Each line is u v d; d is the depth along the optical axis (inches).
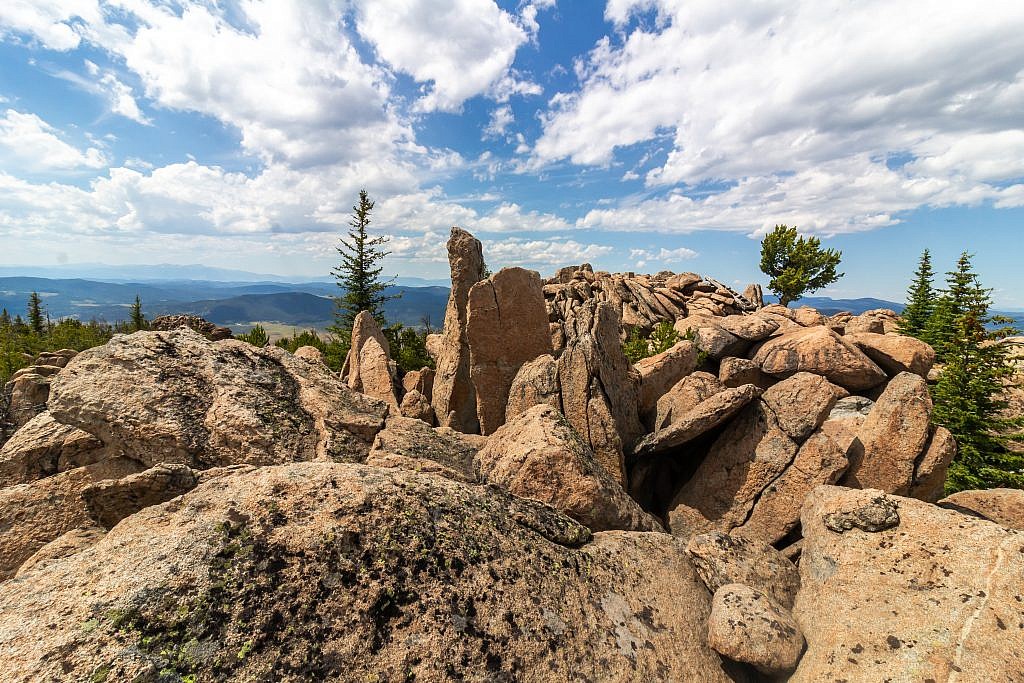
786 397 577.3
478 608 250.2
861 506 401.1
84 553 233.8
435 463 448.8
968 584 321.4
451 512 298.4
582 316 748.6
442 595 245.6
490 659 233.0
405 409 925.2
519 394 719.1
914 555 355.9
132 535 243.3
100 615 195.2
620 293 2209.6
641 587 337.4
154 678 177.5
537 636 254.7
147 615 197.3
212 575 215.6
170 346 495.2
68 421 409.4
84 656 180.2
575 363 675.4
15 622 194.4
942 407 971.9
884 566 358.9
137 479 331.9
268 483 273.3
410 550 256.5
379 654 211.8
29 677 172.4
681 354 951.6
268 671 190.5
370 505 270.5
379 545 250.8
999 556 326.3
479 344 866.1
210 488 280.5
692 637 317.4
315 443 450.3
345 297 2273.6
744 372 1064.2
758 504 541.0
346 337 2001.7
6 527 350.9
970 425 925.2
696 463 632.4
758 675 319.6
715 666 309.6
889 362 1015.0
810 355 1007.6
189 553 223.5
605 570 334.0
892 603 331.0
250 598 211.0
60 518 363.6
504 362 870.4
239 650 193.5
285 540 237.5
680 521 570.3
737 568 384.5
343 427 480.4
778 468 544.1
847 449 546.6
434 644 224.7
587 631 275.6
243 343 549.3
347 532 249.1
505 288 862.5
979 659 279.4
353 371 1230.3
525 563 295.4
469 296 861.2
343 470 300.4
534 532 334.3
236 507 253.0
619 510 443.8
